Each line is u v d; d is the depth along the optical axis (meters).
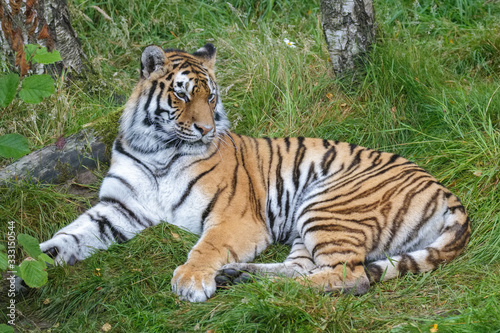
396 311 6.17
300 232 7.55
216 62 11.29
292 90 10.30
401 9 13.01
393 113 9.73
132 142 7.68
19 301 6.86
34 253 5.29
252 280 6.70
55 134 9.31
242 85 10.63
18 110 9.53
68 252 7.39
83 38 12.02
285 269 7.02
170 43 12.28
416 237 7.18
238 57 11.20
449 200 7.23
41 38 9.92
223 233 7.16
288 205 7.90
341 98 10.29
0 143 5.04
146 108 7.55
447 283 6.62
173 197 7.59
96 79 10.74
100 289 6.67
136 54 12.16
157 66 7.50
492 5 13.09
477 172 8.12
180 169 7.51
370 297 6.37
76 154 8.74
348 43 10.38
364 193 7.34
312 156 7.93
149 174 7.63
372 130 9.57
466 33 12.27
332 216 7.29
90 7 12.51
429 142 9.01
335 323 5.74
